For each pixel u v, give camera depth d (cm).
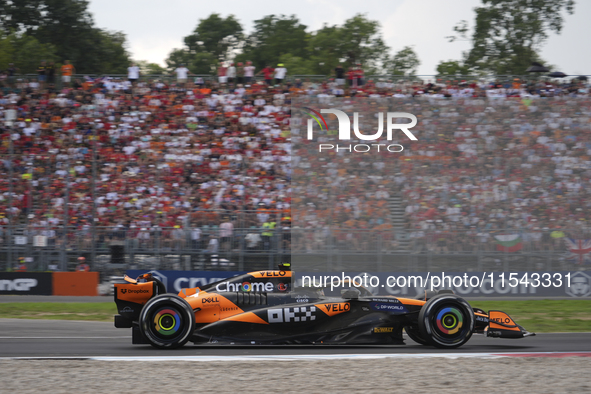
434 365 1232
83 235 3008
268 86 4250
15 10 7362
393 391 1009
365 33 7456
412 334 1559
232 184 3622
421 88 4262
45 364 1266
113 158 3766
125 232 3008
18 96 4094
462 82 4347
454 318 1452
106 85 4156
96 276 2973
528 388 1029
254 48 9438
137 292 1494
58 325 2097
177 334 1434
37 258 2995
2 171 3691
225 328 1442
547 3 6412
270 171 3747
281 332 1451
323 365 1232
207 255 3000
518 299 2834
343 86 4300
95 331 1934
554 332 1927
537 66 4353
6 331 1928
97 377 1121
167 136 3928
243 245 3020
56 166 3719
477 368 1199
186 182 3634
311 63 7469
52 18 7538
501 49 6606
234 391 1010
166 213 3294
